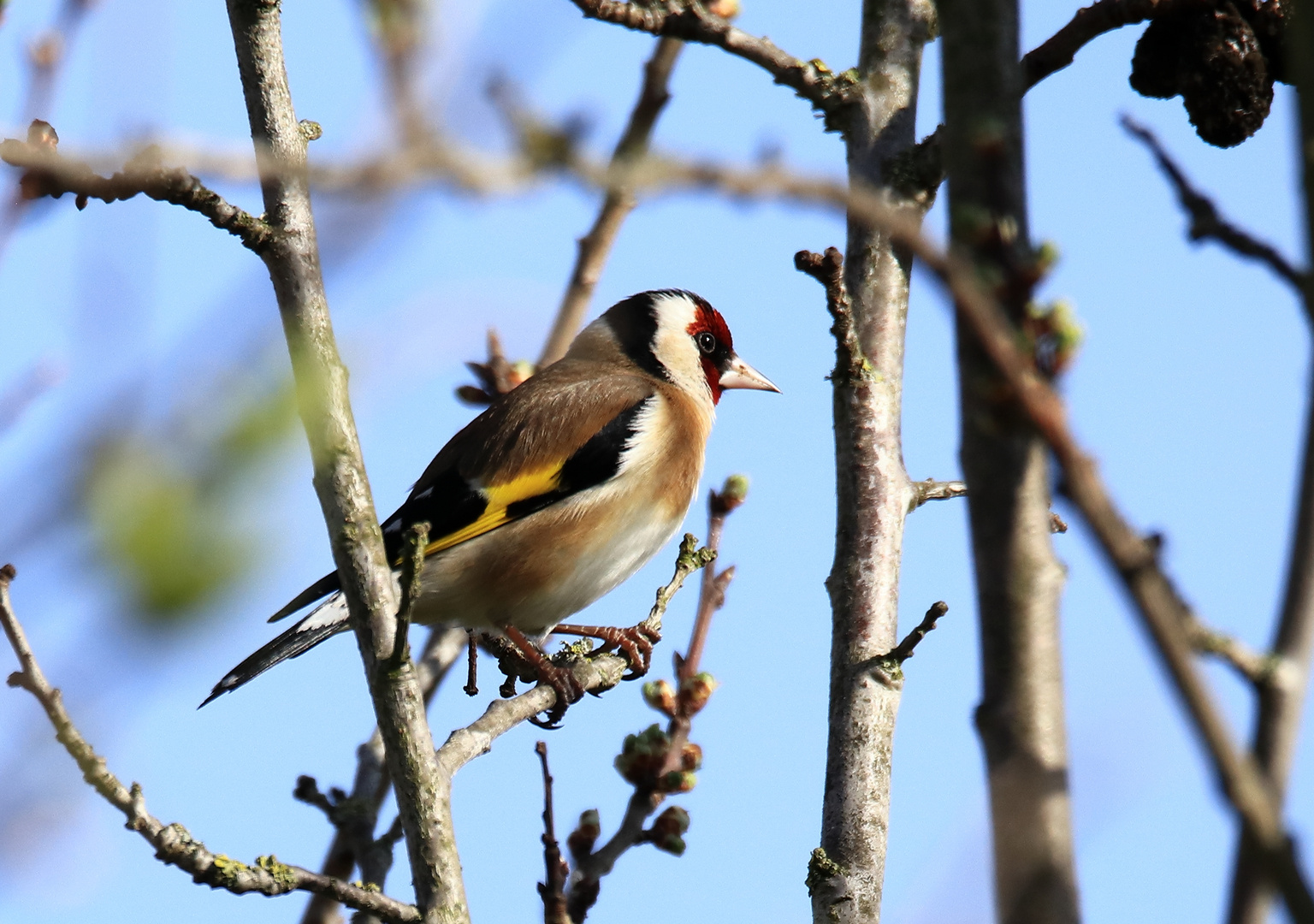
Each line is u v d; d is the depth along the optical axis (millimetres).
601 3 9719
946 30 4844
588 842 8609
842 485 9195
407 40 3631
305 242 7402
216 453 3465
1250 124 8664
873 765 8453
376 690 7375
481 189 3410
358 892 6938
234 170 3676
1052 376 4043
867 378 9234
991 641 4516
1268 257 4953
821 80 9969
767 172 3279
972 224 4105
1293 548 4160
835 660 8852
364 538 7500
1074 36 8898
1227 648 4129
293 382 3594
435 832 7258
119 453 3426
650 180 3301
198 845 6508
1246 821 3227
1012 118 4723
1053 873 4258
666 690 9023
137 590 3355
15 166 5074
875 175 9781
